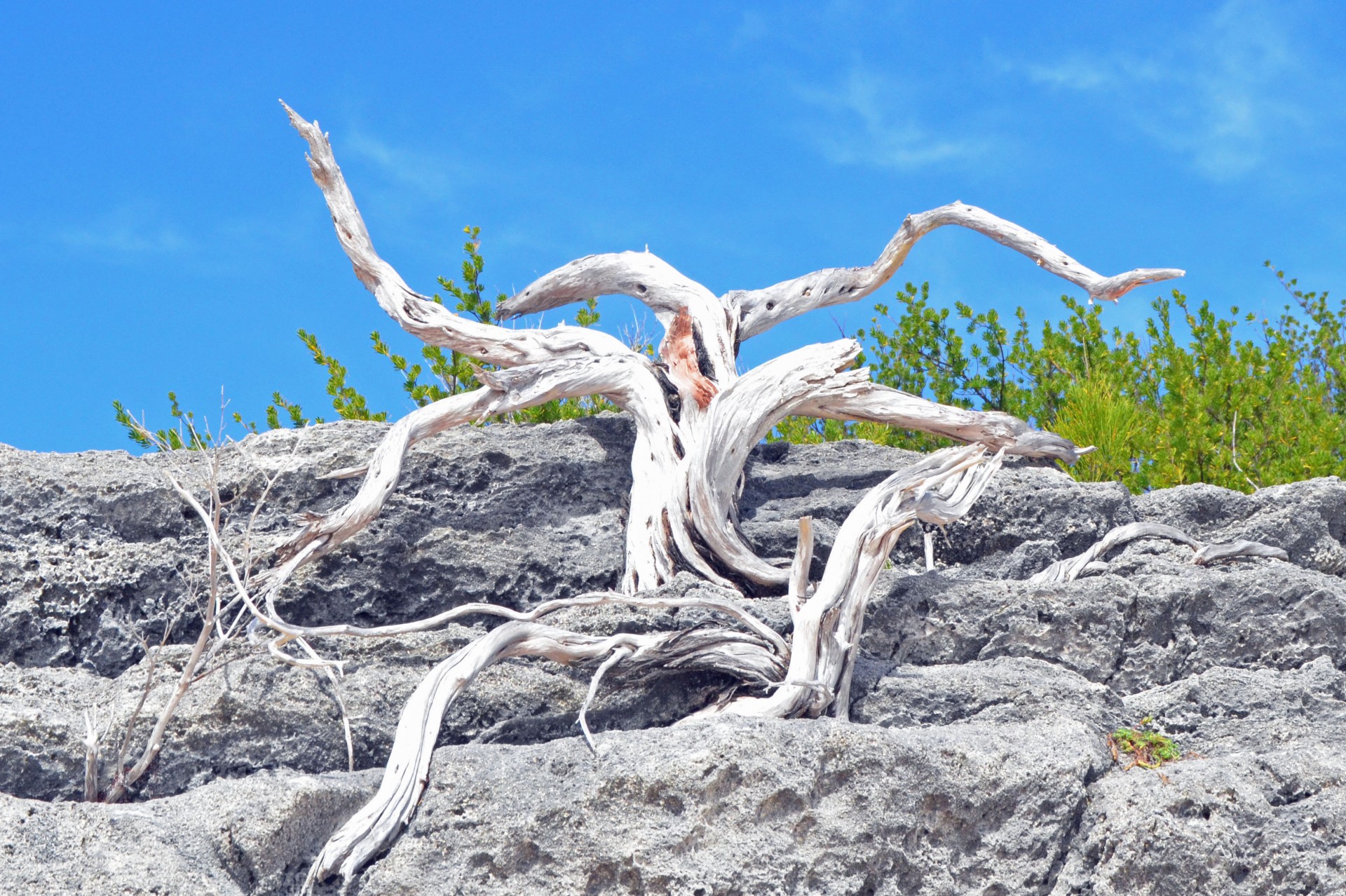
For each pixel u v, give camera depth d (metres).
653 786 4.76
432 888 4.72
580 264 9.86
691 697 6.54
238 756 6.00
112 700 6.12
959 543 8.70
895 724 6.36
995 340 15.03
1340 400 16.05
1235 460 11.98
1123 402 12.38
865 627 7.18
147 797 5.82
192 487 7.82
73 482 7.66
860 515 6.61
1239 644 7.11
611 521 8.54
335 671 6.39
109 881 4.39
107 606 7.18
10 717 5.78
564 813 4.76
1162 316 15.06
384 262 8.77
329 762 6.14
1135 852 5.10
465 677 5.55
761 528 8.44
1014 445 9.24
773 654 6.37
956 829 5.17
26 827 4.52
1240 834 5.15
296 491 8.12
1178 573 7.71
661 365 9.08
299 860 4.98
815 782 4.95
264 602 7.22
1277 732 6.08
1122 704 6.43
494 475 8.57
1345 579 7.66
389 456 7.77
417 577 7.75
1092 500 8.59
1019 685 6.36
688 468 7.83
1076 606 7.10
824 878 4.83
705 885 4.61
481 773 5.05
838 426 14.17
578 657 6.14
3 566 7.14
